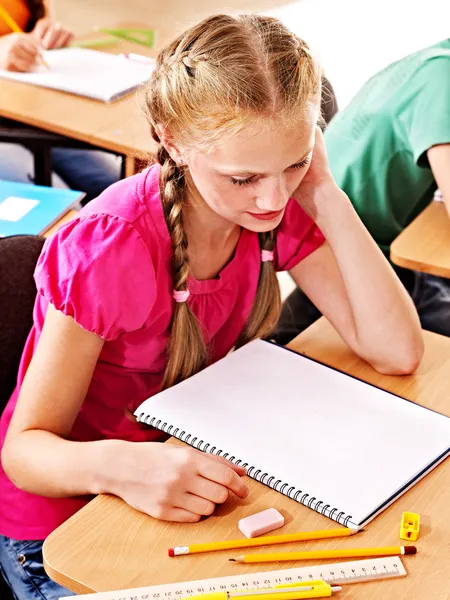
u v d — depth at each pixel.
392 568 1.01
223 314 1.45
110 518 1.09
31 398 1.26
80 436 1.44
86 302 1.26
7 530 1.43
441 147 1.87
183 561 1.03
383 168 2.03
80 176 2.92
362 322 1.43
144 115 1.30
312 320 2.04
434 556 1.04
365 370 1.43
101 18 5.39
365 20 5.40
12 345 1.48
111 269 1.27
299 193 1.46
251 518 1.07
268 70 1.13
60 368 1.27
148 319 1.34
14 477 1.24
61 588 1.36
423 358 1.46
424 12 5.51
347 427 1.23
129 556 1.03
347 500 1.10
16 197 1.95
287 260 1.51
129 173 2.26
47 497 1.32
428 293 2.11
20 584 1.39
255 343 1.42
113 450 1.14
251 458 1.16
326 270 1.51
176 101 1.17
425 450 1.19
